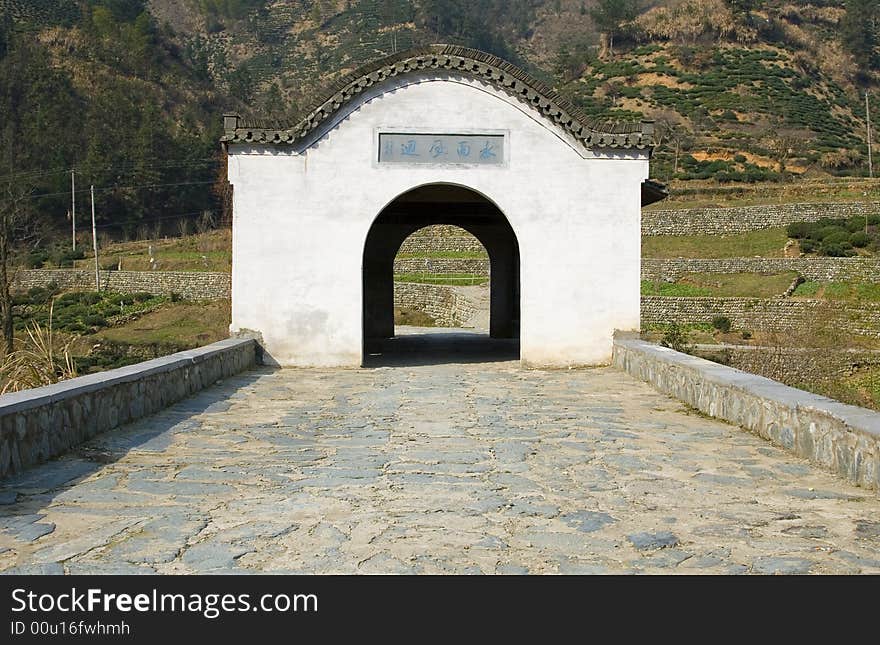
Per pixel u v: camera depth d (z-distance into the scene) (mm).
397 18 137875
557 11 163500
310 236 15367
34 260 60625
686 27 110188
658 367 12547
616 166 15492
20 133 79500
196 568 4750
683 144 80562
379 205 15336
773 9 118312
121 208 80250
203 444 8234
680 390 11383
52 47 95250
